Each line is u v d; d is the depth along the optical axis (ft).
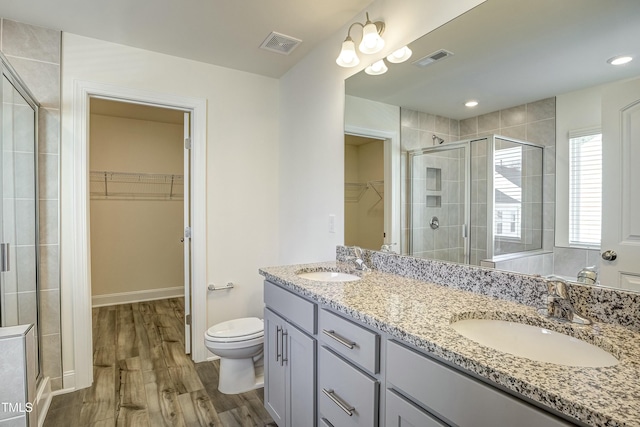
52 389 6.89
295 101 8.83
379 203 6.25
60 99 6.97
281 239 9.59
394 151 5.95
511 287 4.08
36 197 6.59
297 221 8.77
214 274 8.84
